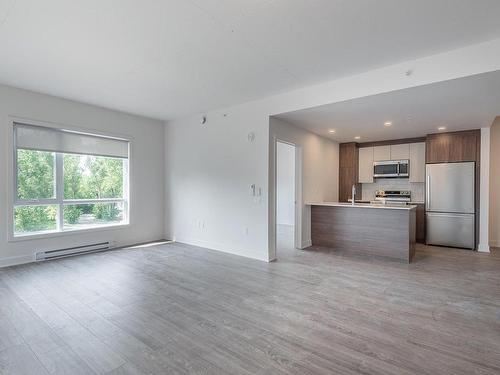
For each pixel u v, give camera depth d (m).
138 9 2.25
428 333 2.29
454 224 5.48
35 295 3.02
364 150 6.95
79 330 2.31
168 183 6.07
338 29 2.52
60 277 3.60
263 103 4.50
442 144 5.66
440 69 2.96
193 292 3.14
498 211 5.72
